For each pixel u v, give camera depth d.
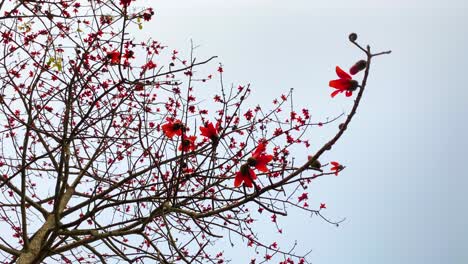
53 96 4.35
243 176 2.79
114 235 3.89
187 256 4.53
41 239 4.35
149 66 4.75
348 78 2.39
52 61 4.18
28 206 5.02
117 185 4.27
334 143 2.64
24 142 4.06
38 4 4.26
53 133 4.57
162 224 5.05
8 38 4.19
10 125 4.62
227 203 4.07
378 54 2.28
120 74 3.82
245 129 4.45
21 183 4.03
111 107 4.46
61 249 4.14
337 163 2.95
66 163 4.22
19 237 5.26
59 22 4.53
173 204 3.74
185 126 3.36
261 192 2.91
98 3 4.31
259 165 2.75
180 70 3.86
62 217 4.49
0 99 4.07
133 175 4.24
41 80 4.82
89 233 4.11
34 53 4.80
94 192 4.17
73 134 4.11
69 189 4.80
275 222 4.72
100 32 4.34
